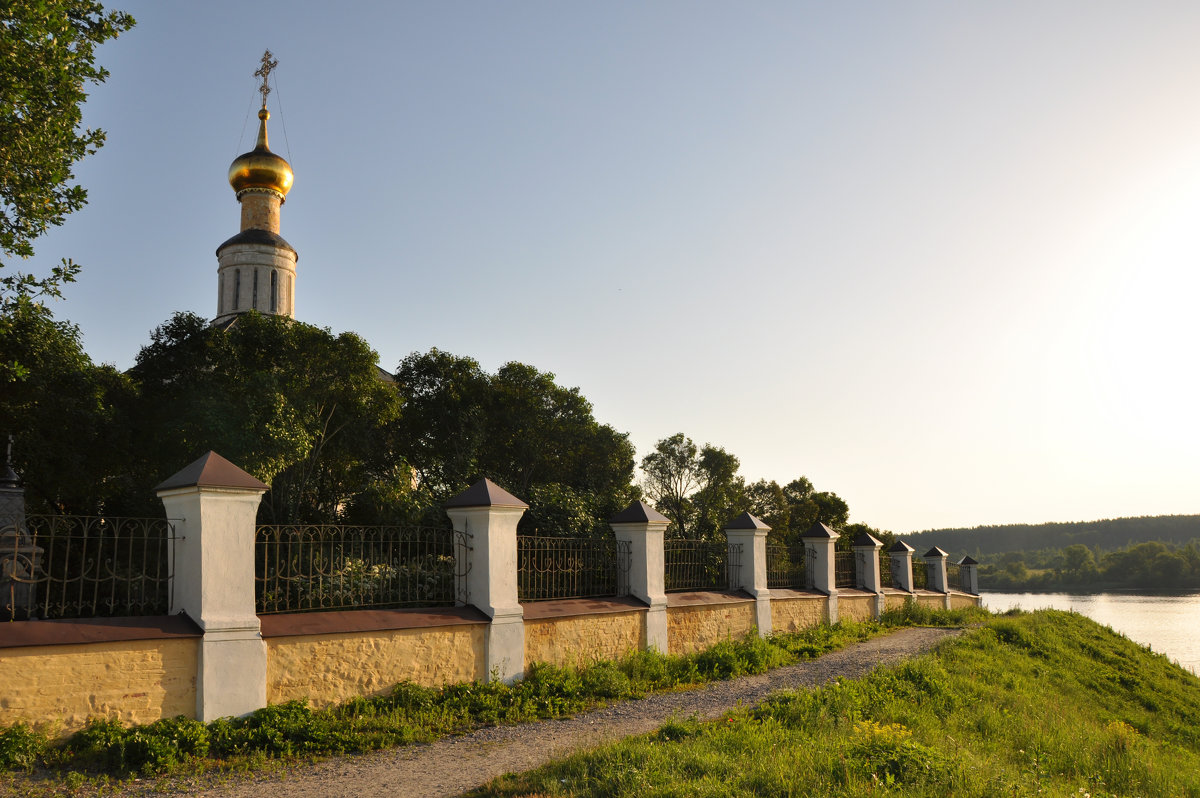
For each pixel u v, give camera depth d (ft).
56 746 24.75
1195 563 313.94
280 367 51.39
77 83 34.83
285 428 47.14
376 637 32.73
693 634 48.67
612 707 35.37
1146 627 150.51
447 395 66.28
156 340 52.08
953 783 23.27
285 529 32.63
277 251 90.02
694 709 35.24
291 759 26.30
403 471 55.36
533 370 73.56
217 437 45.62
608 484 76.33
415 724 30.40
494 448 70.54
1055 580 344.90
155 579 29.55
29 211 34.12
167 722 26.50
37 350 44.55
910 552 82.89
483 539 37.32
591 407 76.33
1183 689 63.93
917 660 45.60
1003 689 43.93
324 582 36.17
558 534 54.19
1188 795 31.40
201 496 28.60
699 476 98.07
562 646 39.91
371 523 51.98
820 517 115.65
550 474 74.08
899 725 30.30
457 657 35.27
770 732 28.40
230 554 29.01
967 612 87.10
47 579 27.12
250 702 28.58
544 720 32.68
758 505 108.99
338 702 31.30
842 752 24.94
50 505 48.52
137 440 49.01
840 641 57.47
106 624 26.53
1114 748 35.27
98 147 36.35
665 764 23.76
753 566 54.54
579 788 22.58
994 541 517.96
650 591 45.60
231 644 28.35
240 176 90.84
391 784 23.95
